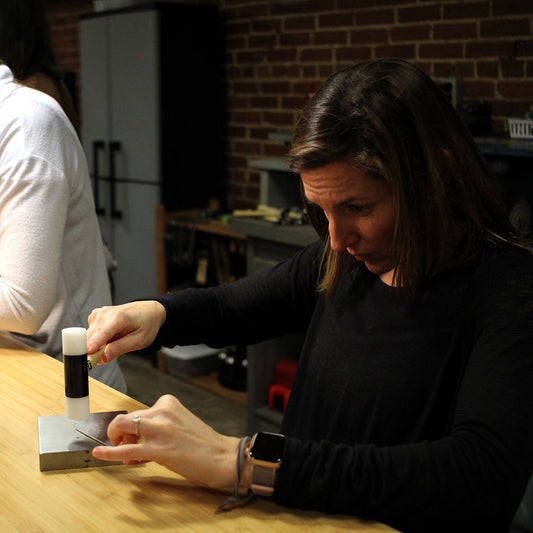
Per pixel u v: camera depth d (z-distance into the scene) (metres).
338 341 1.10
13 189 1.38
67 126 1.48
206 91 4.01
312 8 3.58
